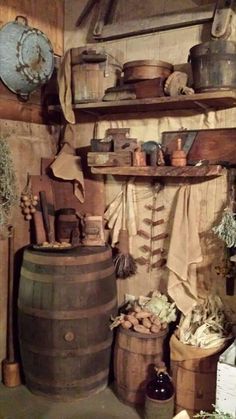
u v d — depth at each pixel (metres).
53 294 2.42
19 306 2.56
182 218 2.54
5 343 2.80
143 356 2.44
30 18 2.77
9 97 2.68
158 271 2.75
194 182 2.56
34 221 2.86
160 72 2.42
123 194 2.80
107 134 2.68
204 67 2.19
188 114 2.57
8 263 2.75
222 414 1.79
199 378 2.28
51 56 2.83
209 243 2.54
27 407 2.47
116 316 2.64
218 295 2.53
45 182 2.94
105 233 2.91
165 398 2.29
